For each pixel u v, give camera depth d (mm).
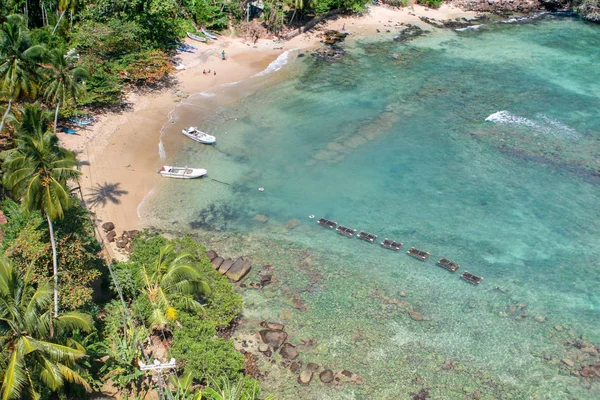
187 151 59531
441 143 64062
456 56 85312
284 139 63250
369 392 36562
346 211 53031
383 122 67625
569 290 45000
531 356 39344
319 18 91875
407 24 94875
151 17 72750
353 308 42781
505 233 51000
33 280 34344
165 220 50375
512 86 77250
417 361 38781
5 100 54812
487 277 45969
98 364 36438
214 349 35312
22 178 36312
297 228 50719
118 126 61938
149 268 39969
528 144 64188
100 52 66812
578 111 71312
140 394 34906
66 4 70188
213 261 45562
